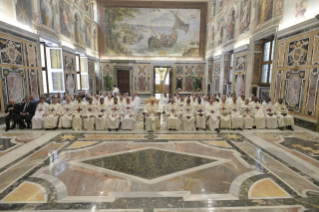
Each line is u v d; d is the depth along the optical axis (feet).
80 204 9.58
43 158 15.15
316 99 21.94
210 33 57.11
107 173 12.81
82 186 11.20
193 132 23.20
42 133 22.20
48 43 34.06
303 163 14.35
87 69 49.78
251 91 34.50
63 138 20.42
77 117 23.95
